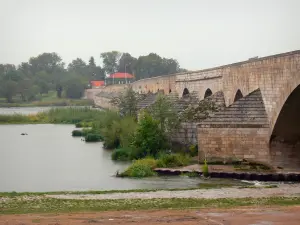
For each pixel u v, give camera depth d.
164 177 55.69
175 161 60.34
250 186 48.78
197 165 59.28
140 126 69.25
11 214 35.66
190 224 29.86
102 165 65.56
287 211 34.25
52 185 53.00
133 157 68.75
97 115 139.62
